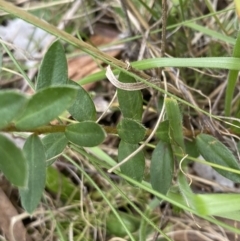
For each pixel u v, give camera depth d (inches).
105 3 11.4
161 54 7.9
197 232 8.6
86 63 10.7
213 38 10.2
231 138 8.1
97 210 9.2
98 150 8.2
